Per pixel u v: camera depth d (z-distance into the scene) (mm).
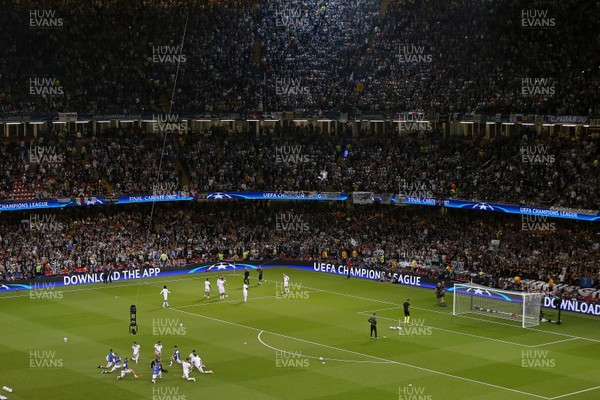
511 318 67688
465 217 89438
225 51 104312
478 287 69812
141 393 47688
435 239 87125
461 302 70750
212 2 108500
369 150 96312
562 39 91688
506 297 68000
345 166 95312
